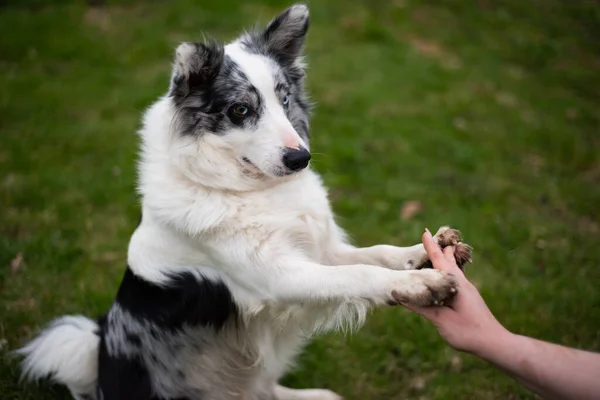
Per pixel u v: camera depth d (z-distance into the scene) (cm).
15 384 357
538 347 227
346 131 640
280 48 353
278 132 311
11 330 394
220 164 308
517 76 809
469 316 242
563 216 533
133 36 840
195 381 324
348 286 269
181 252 309
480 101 727
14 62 771
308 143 358
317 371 382
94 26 863
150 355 315
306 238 309
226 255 296
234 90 315
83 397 338
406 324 407
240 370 330
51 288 434
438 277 248
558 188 565
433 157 608
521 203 548
